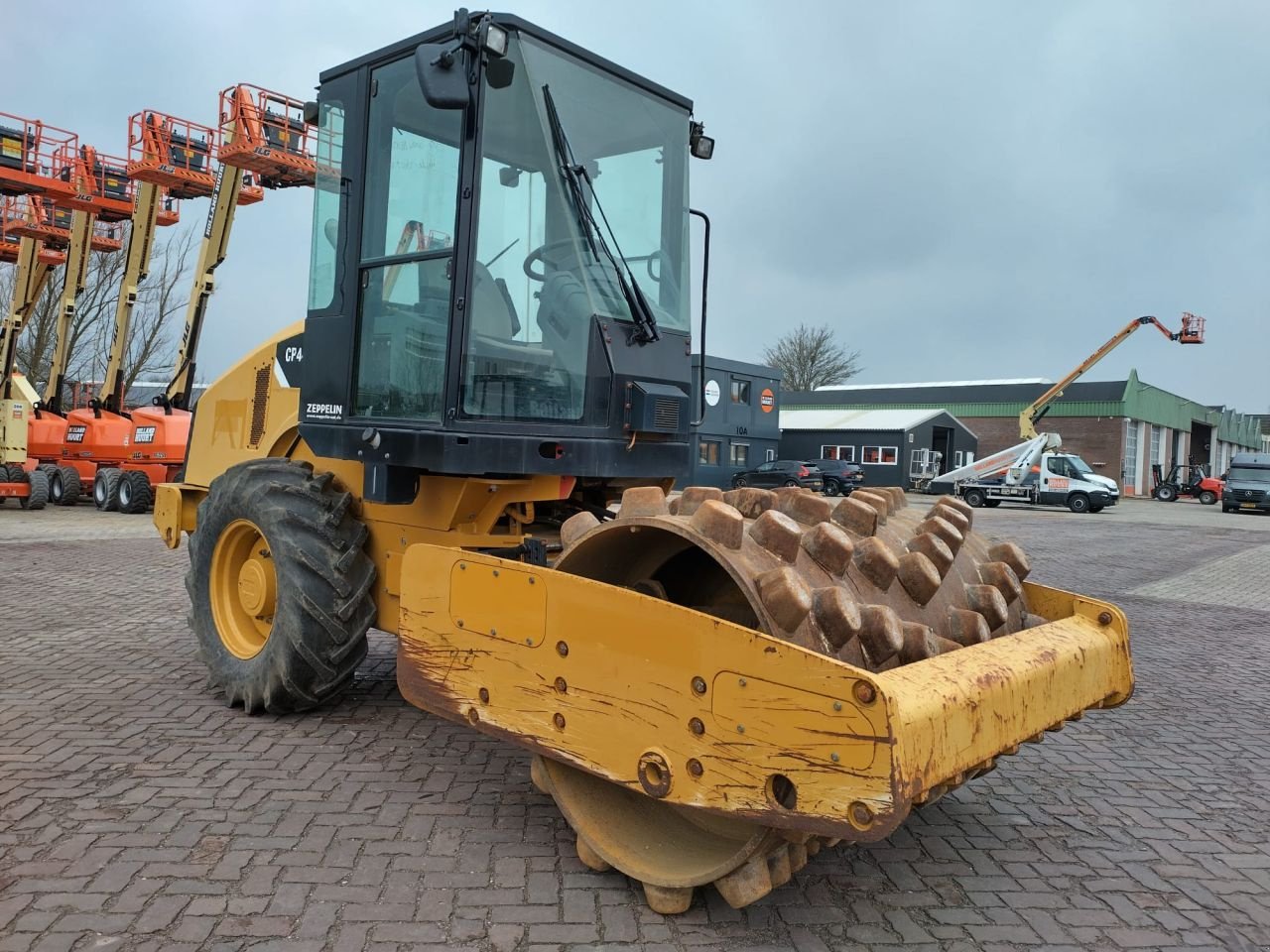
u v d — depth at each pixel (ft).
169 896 9.05
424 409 12.16
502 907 9.09
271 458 15.70
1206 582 37.78
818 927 9.03
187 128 51.06
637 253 13.56
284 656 13.70
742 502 9.64
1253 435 237.04
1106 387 149.18
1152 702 18.35
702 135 14.65
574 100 12.68
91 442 56.95
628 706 8.58
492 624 9.88
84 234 55.72
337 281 13.61
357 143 13.30
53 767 12.44
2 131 49.83
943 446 141.59
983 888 10.08
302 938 8.41
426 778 12.39
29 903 8.86
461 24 11.32
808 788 7.25
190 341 52.24
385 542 14.11
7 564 32.01
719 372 98.27
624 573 10.39
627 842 9.68
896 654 8.41
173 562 33.37
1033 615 11.00
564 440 12.04
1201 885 10.34
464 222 11.53
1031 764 14.42
